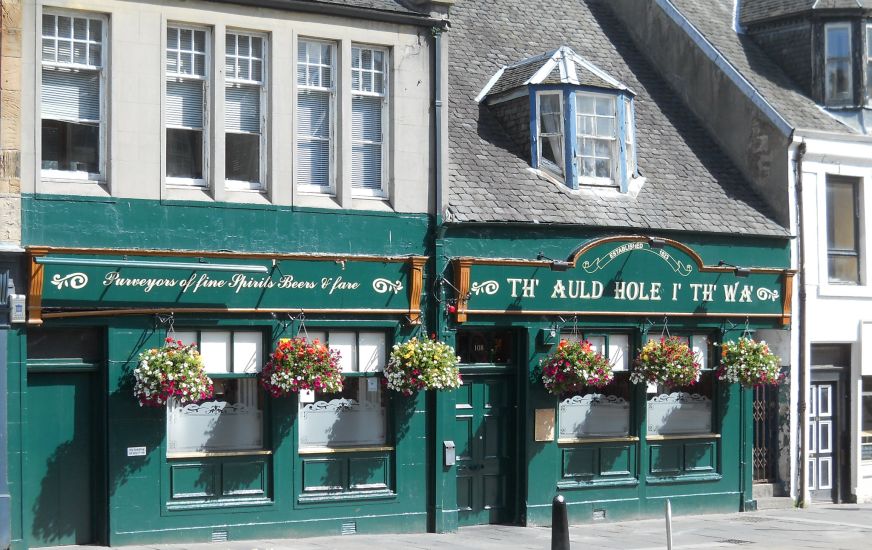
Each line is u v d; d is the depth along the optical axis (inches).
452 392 698.8
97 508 598.5
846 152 847.7
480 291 698.2
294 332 645.3
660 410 780.6
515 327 720.3
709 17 919.7
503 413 729.0
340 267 653.9
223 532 624.7
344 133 662.5
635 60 908.6
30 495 582.6
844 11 874.1
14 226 567.5
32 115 575.2
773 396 836.0
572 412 746.2
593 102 775.1
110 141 594.9
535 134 761.0
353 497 661.9
